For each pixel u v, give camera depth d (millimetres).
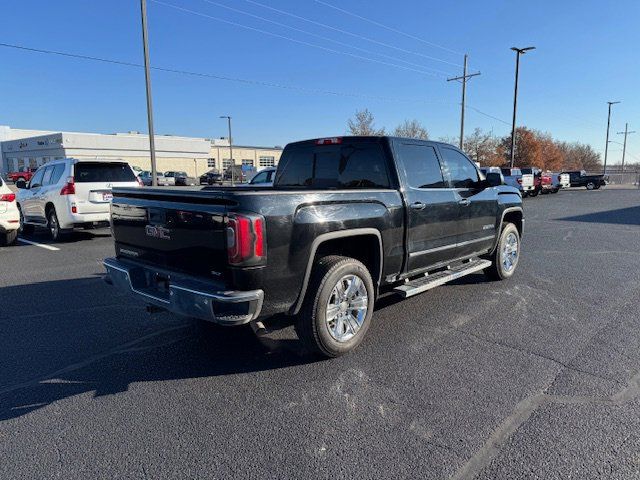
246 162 83000
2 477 2502
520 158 71125
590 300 5645
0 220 9312
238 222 3156
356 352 4086
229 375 3686
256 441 2809
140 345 4316
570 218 16047
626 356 3984
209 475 2512
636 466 2547
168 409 3188
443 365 3818
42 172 11367
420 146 4953
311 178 5293
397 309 5289
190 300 3340
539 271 7258
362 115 49688
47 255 8820
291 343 4320
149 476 2510
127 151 65125
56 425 3004
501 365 3814
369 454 2672
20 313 5273
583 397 3287
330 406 3199
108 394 3402
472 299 5676
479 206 5648
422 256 4762
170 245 3760
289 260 3430
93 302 5676
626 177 64875
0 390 3475
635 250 9258
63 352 4172
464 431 2887
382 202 4195
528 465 2562
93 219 10180
